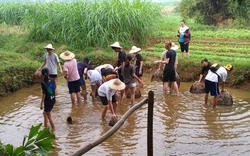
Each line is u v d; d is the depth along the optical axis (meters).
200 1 26.06
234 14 25.58
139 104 5.46
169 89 13.17
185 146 8.14
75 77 11.08
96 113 10.52
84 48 17.45
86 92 11.89
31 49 17.86
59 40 18.23
